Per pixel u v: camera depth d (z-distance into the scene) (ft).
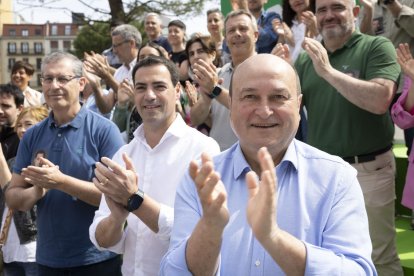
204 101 13.01
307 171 5.85
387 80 10.26
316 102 11.12
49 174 9.21
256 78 5.69
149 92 8.87
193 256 5.14
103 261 10.17
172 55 21.57
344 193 5.63
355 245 5.35
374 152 10.59
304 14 14.47
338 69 11.03
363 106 10.12
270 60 5.78
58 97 10.23
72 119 10.44
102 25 49.37
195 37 16.24
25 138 10.71
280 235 4.88
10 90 14.24
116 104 15.07
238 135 5.88
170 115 9.03
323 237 5.52
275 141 5.73
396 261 10.79
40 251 10.25
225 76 14.17
